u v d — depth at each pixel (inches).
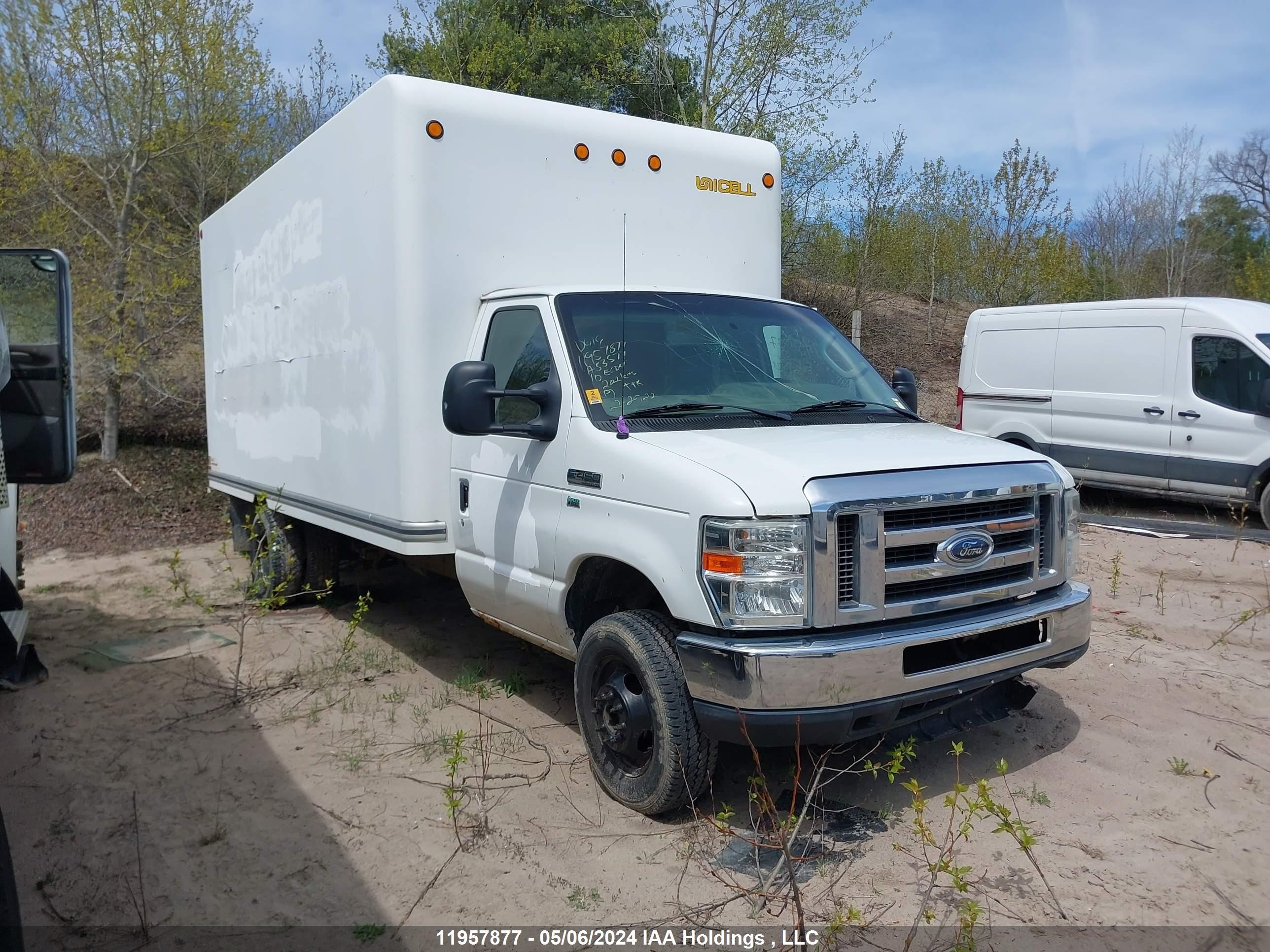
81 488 460.8
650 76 626.8
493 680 232.1
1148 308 425.4
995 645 160.2
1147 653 240.4
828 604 142.8
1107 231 1215.6
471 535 202.2
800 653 139.4
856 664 141.7
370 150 210.5
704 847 154.1
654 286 210.4
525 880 145.6
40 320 174.2
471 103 207.2
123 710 216.5
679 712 153.1
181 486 477.7
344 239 226.2
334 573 293.9
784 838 134.5
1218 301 419.2
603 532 164.2
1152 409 420.2
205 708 217.3
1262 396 378.0
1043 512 166.6
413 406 205.0
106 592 328.5
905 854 151.2
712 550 143.9
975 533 153.9
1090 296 818.8
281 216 265.1
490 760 186.7
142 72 494.9
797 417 181.0
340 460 236.2
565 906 138.9
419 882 145.9
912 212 862.5
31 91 493.4
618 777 167.3
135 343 508.4
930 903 137.6
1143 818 160.7
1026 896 138.9
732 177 246.7
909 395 213.0
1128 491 436.1
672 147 235.9
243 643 256.2
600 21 722.8
